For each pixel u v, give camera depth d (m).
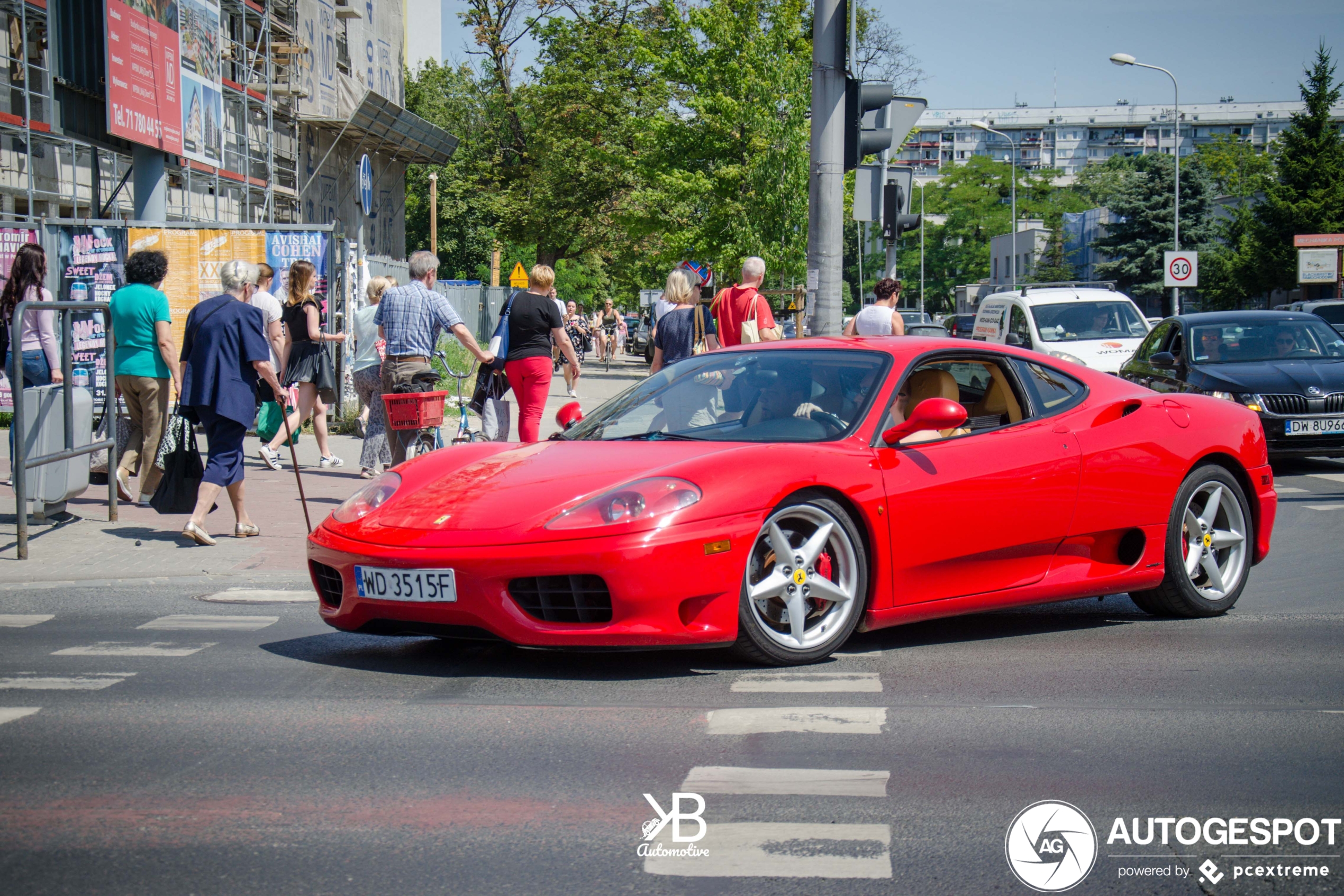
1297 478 11.81
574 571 4.26
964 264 107.88
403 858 2.89
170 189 23.78
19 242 14.09
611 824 3.11
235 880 2.77
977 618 5.79
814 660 4.75
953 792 3.35
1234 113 193.62
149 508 9.07
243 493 7.95
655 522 4.30
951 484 4.98
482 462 5.12
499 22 45.44
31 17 18.81
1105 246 67.12
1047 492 5.23
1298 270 47.59
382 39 36.88
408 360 9.66
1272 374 11.88
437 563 4.41
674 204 33.72
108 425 8.49
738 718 4.03
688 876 2.80
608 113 41.66
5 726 3.98
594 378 31.34
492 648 5.09
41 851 2.93
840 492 4.70
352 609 4.67
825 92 11.72
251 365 7.74
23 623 5.72
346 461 12.28
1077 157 195.62
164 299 8.91
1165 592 5.71
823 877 2.80
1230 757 3.65
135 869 2.82
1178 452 5.65
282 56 28.28
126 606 6.14
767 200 32.06
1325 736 3.86
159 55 19.45
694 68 33.97
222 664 4.88
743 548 4.42
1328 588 6.63
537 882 2.76
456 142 39.59
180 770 3.53
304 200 30.53
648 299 55.12
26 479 7.37
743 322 10.29
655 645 4.31
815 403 5.14
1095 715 4.09
